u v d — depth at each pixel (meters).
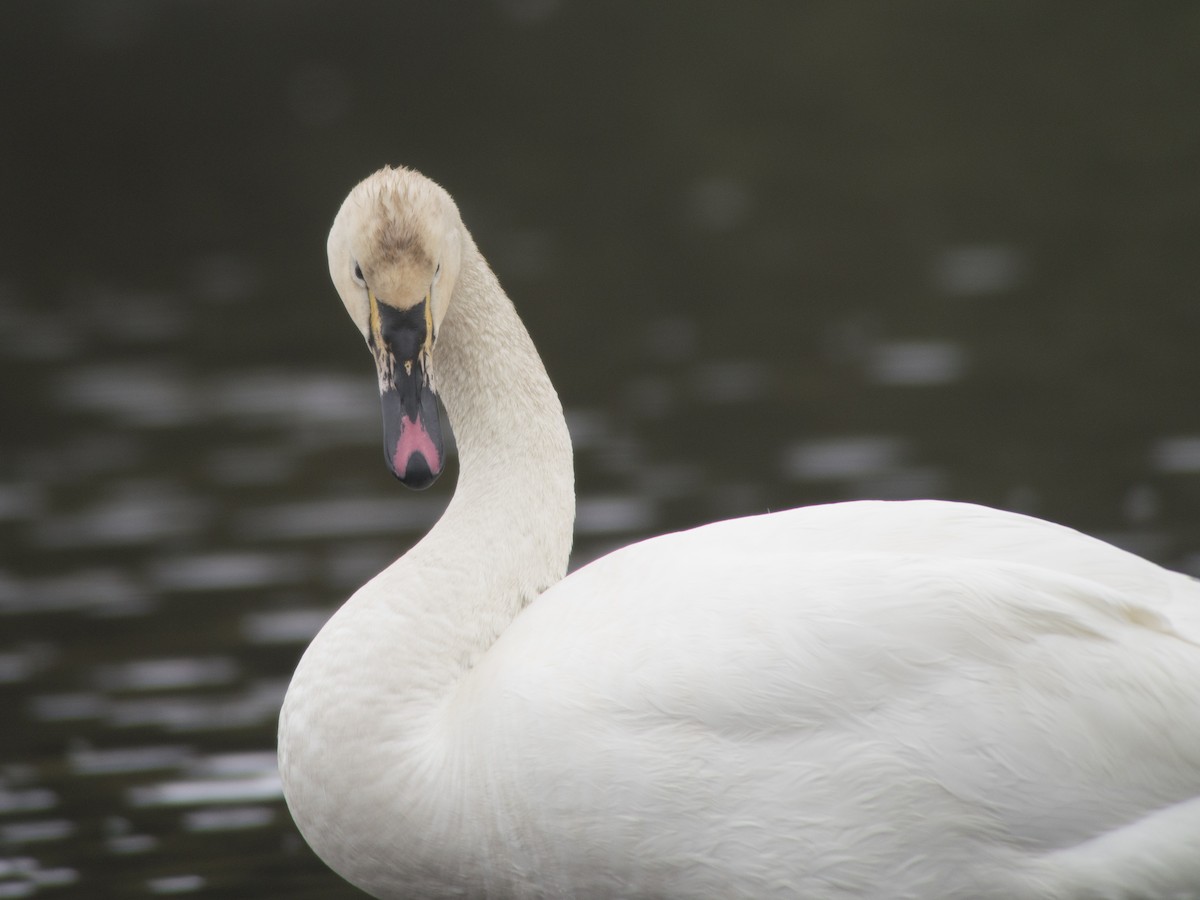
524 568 7.95
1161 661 6.97
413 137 29.39
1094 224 23.20
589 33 35.78
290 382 18.69
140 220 25.83
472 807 7.16
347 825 7.38
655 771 6.97
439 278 8.04
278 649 12.06
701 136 28.83
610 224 24.70
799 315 20.38
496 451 8.17
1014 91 30.02
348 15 37.69
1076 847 6.96
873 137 28.19
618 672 7.08
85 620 12.67
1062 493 14.45
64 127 30.62
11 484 15.83
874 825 6.90
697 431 16.58
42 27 37.00
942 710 6.88
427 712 7.44
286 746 7.54
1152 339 18.72
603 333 20.05
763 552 7.42
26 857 9.12
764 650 6.98
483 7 38.16
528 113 30.56
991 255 22.27
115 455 16.55
